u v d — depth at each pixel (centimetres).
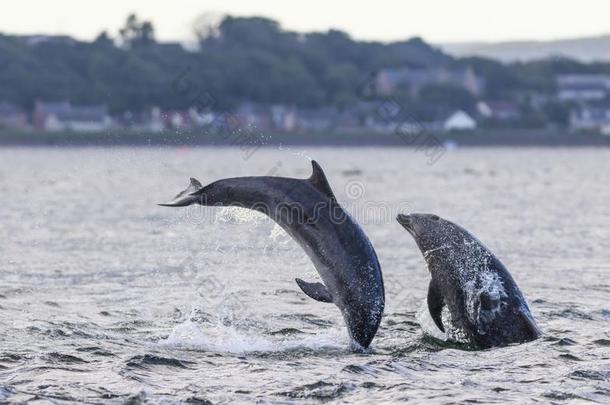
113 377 4988
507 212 16812
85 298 7538
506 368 5225
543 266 9462
